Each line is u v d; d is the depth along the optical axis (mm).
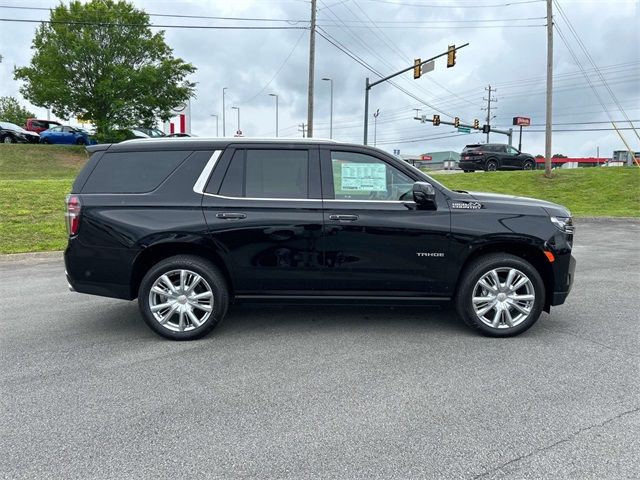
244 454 2920
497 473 2736
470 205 4914
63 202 14016
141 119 34406
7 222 11750
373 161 5000
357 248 4859
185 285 4871
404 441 3053
